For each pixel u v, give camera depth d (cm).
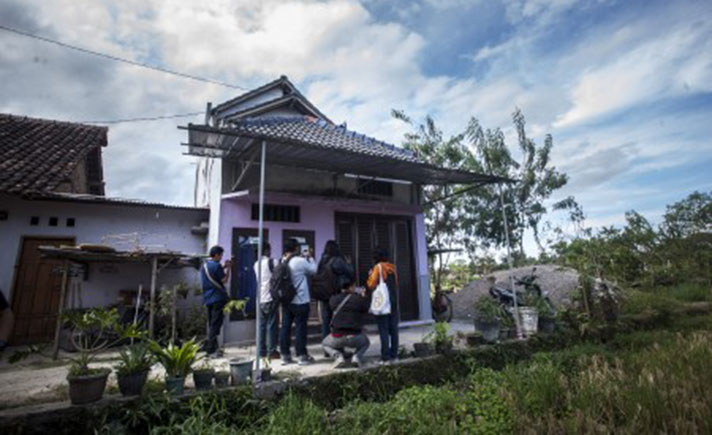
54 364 499
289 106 974
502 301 724
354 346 461
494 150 1340
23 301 669
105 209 751
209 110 804
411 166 683
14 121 976
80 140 952
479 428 328
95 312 359
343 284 488
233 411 362
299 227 762
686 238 1373
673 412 326
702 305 903
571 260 812
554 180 1404
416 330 783
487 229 1351
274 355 525
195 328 691
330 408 411
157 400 335
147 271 754
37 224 700
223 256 678
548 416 345
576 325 670
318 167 752
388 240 875
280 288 492
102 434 305
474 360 517
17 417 296
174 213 805
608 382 396
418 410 359
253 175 734
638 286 1113
